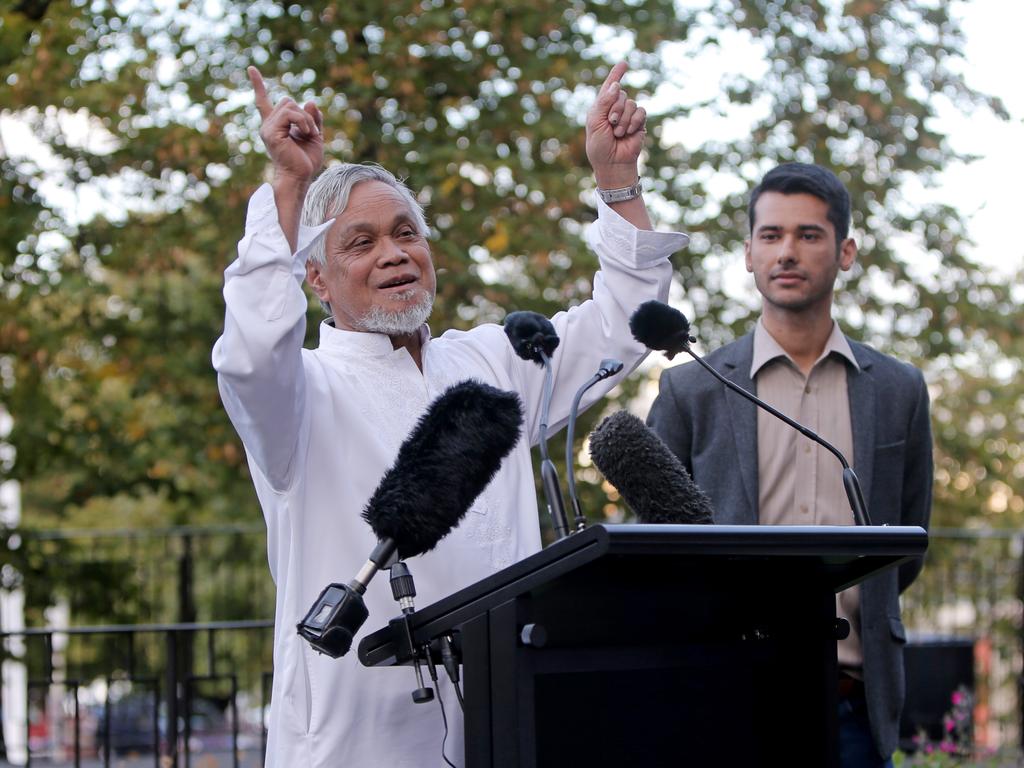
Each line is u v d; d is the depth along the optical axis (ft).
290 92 26.58
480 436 6.03
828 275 10.43
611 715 5.60
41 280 27.27
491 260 27.99
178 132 25.90
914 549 5.69
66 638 32.63
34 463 29.73
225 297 7.02
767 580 6.09
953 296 30.04
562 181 26.35
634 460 6.23
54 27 26.21
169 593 33.91
